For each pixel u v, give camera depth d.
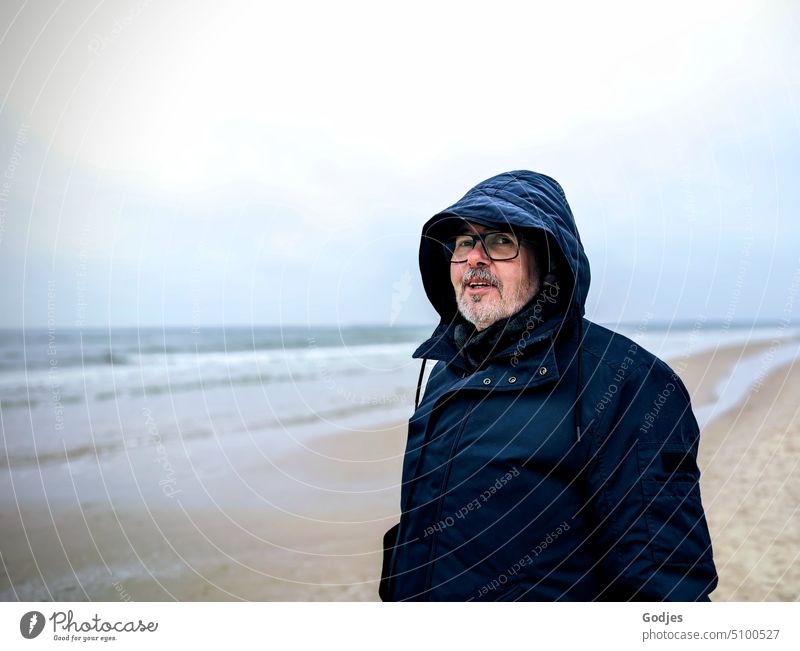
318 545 5.20
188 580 4.45
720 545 4.56
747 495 5.64
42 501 6.48
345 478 7.34
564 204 1.62
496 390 1.50
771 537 4.61
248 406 13.04
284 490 6.85
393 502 6.44
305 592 4.24
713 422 9.16
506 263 1.54
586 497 1.35
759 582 3.86
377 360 21.16
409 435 1.73
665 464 1.29
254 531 5.52
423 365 1.86
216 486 7.01
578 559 1.34
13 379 17.27
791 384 12.34
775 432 8.16
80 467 7.92
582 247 1.63
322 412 12.22
